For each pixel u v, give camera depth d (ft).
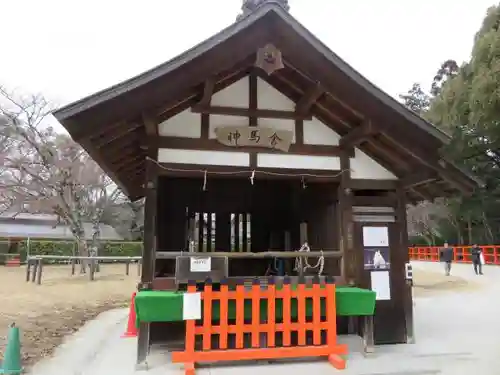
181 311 17.71
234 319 19.54
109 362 19.72
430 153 20.44
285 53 19.08
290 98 22.94
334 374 17.24
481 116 73.15
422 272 74.28
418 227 130.31
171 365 18.63
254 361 18.80
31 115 80.59
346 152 22.94
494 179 95.30
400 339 22.54
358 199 22.95
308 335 20.61
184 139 21.06
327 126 23.09
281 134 21.85
